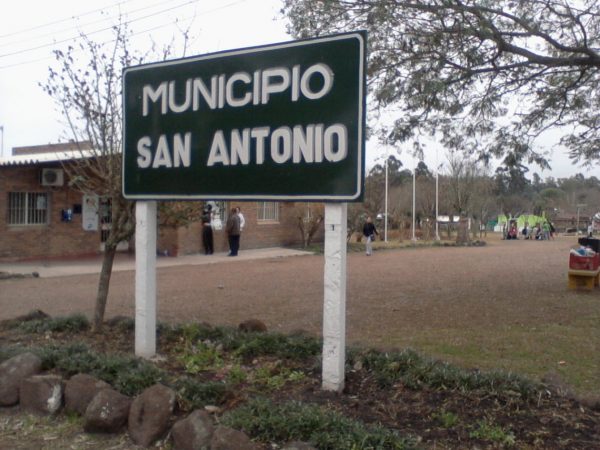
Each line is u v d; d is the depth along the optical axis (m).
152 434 5.12
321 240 33.50
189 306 12.12
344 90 5.86
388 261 23.48
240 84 6.52
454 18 11.57
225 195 6.61
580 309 11.41
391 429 4.91
